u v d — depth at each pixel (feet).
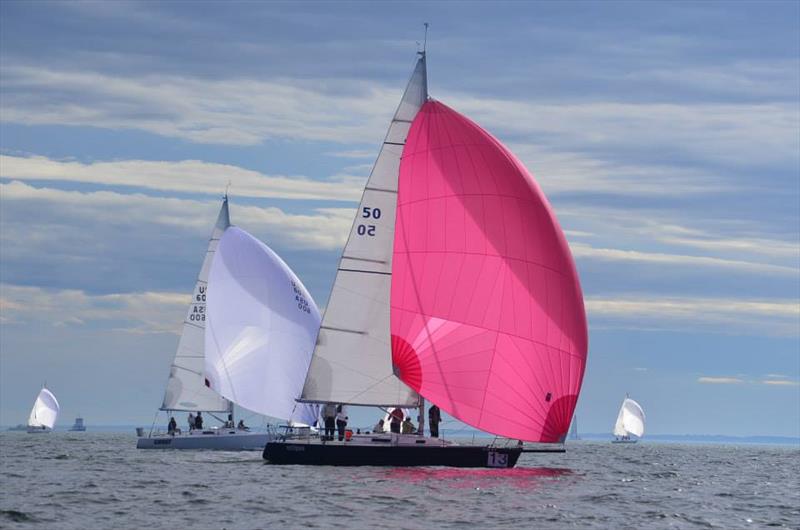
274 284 447.83
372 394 323.37
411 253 308.81
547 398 301.43
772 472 480.64
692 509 264.72
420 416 321.32
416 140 311.88
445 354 304.09
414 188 310.24
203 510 232.94
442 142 309.63
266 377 444.96
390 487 271.28
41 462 407.03
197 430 483.10
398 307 309.42
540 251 301.22
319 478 288.51
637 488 320.50
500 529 216.54
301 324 446.60
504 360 300.81
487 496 262.88
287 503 242.99
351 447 312.29
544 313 300.61
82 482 297.74
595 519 235.20
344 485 274.16
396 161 325.01
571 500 267.39
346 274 324.80
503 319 300.81
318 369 324.19
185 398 499.10
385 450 310.45
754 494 321.93
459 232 304.71
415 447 309.63
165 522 215.92
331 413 327.26
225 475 313.32
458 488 273.95
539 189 308.19
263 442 479.00
